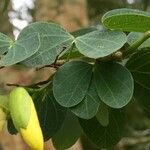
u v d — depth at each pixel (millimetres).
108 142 325
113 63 280
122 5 805
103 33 270
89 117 275
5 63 252
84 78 280
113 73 278
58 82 279
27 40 264
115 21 267
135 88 314
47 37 270
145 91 313
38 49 261
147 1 732
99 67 280
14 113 262
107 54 256
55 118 307
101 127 321
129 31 278
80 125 320
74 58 289
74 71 281
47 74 722
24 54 256
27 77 729
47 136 309
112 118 321
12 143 781
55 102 305
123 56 292
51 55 268
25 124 259
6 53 265
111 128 323
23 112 261
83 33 317
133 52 293
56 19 817
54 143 334
